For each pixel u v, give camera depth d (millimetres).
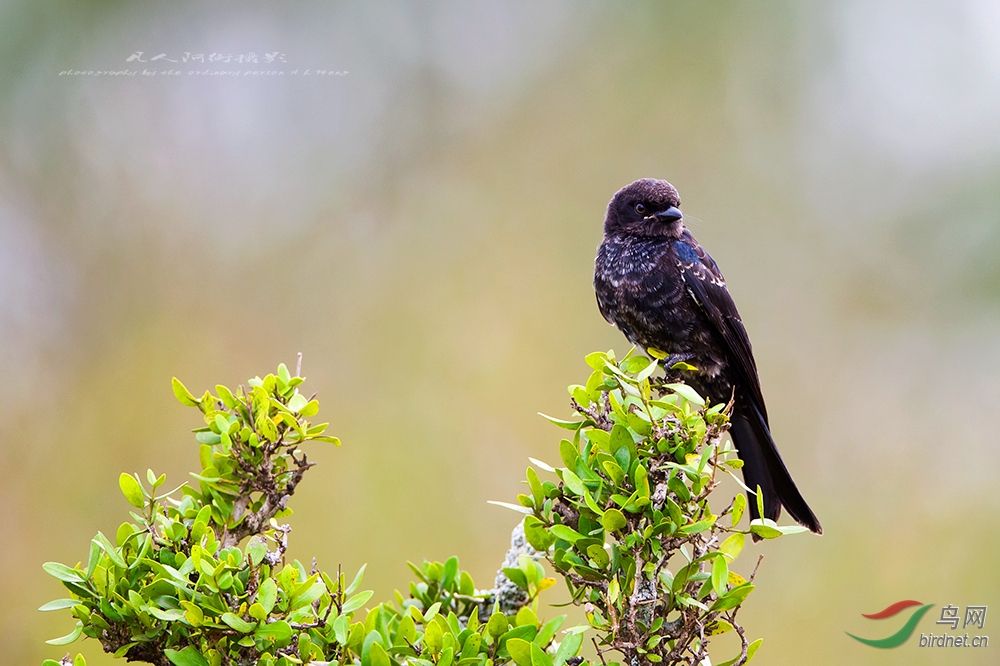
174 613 4215
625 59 15391
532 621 4703
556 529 4445
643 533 4395
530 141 15133
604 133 15141
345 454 12508
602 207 14859
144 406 12602
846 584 12141
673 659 4422
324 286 13891
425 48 15266
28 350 12594
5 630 10859
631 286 8438
